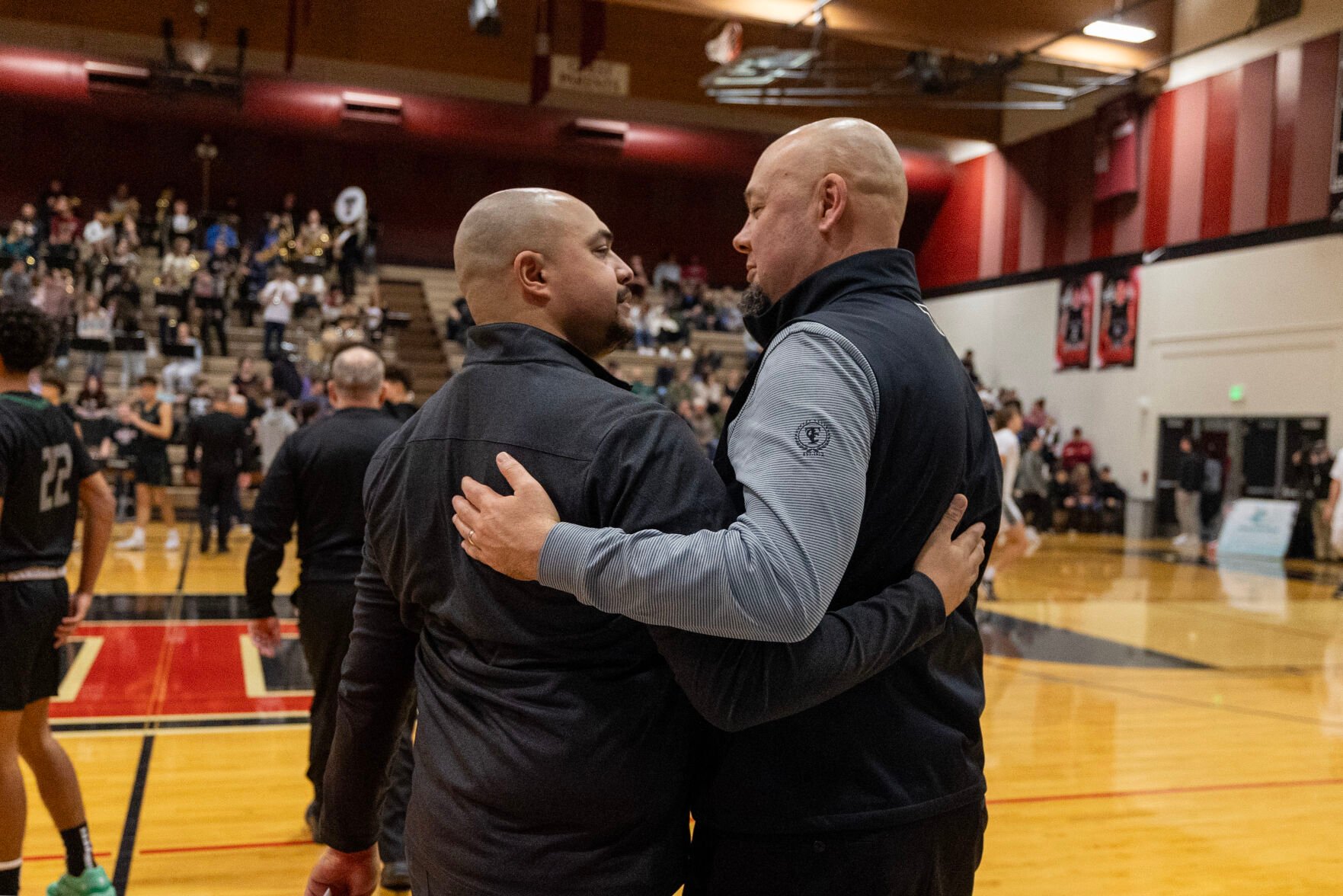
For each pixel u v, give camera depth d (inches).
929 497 51.0
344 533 115.4
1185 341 599.5
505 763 49.1
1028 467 614.2
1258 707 210.1
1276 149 550.9
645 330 668.7
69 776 105.0
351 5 645.9
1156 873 126.0
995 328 746.8
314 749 117.1
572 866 48.6
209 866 120.9
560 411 50.7
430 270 768.9
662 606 44.4
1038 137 708.7
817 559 44.6
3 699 96.8
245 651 229.9
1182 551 543.2
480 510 48.6
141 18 608.1
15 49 613.6
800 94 660.7
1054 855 130.9
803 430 46.3
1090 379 662.5
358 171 784.3
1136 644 273.9
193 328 591.5
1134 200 635.5
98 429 462.0
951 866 53.3
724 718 46.1
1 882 97.6
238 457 385.4
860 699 50.9
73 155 718.5
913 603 49.1
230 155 754.8
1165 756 174.9
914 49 561.3
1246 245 565.6
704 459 50.6
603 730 48.9
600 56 685.9
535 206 55.8
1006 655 254.4
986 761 169.2
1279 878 125.4
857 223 55.4
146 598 287.3
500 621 50.1
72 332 542.9
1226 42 558.6
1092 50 580.7
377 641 59.7
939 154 802.2
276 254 626.8
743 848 51.1
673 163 730.2
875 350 49.3
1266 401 551.2
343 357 120.5
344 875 62.5
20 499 98.3
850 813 49.9
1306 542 510.0
